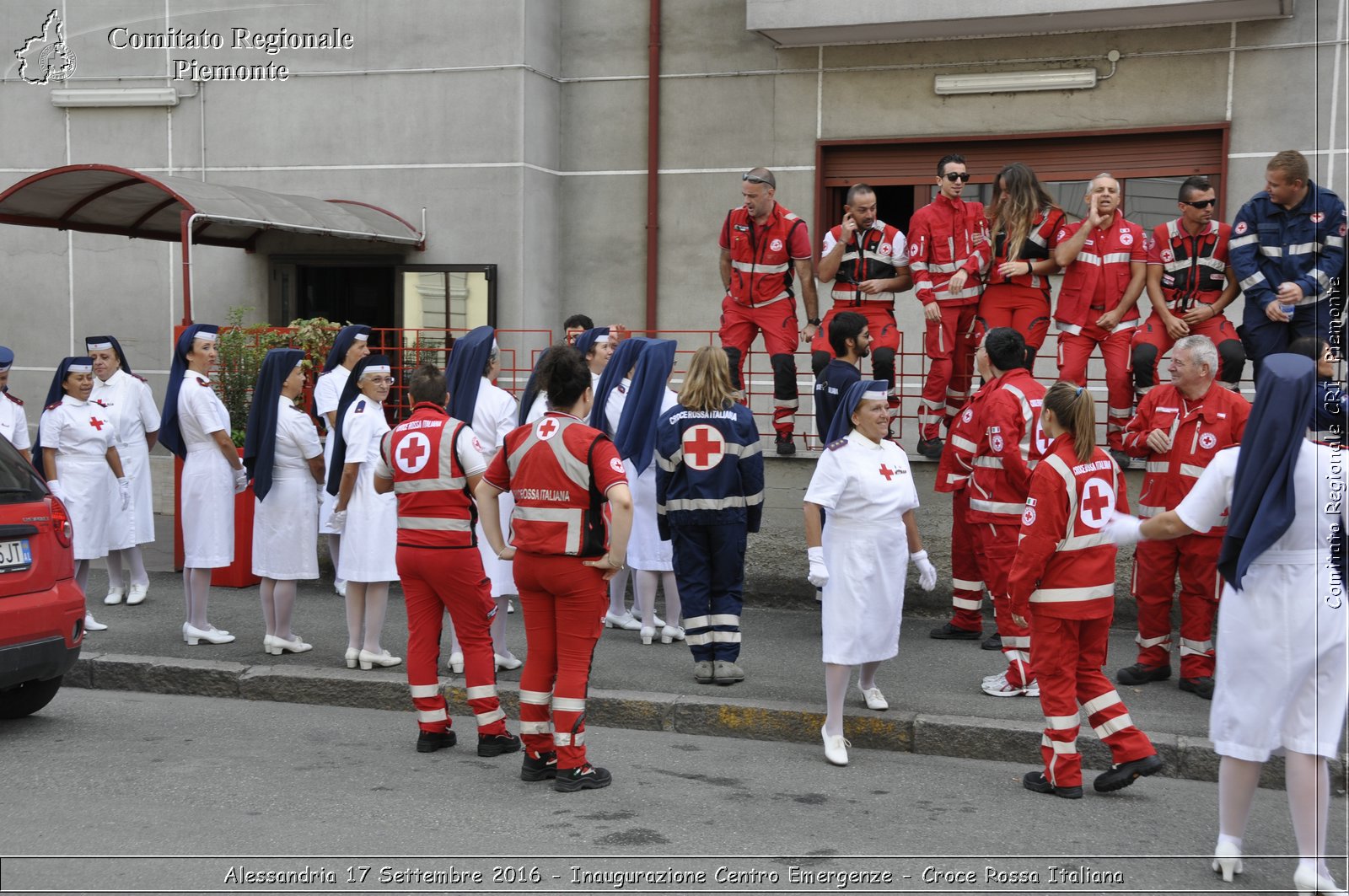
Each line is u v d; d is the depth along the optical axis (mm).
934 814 5695
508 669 8031
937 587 9531
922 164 12227
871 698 7035
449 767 6371
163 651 8438
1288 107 11016
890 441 6707
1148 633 7539
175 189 10758
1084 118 11641
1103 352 9094
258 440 8211
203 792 5840
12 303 14141
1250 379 10742
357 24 13031
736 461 7613
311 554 8336
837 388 8422
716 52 12664
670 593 8758
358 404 7984
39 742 6758
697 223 12812
